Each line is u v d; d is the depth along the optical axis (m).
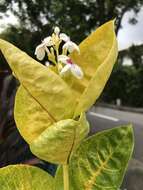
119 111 4.69
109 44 0.23
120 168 0.24
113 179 0.24
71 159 0.24
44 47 0.22
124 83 5.05
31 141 0.22
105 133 0.24
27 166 0.23
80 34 1.76
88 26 1.81
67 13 1.67
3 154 0.63
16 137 0.64
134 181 1.35
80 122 0.20
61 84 0.21
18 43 1.44
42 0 1.59
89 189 0.24
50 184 0.24
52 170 0.61
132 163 1.53
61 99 0.21
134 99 5.29
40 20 1.59
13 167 0.23
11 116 0.64
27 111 0.22
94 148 0.24
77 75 0.21
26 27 1.55
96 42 0.23
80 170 0.24
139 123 3.50
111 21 0.23
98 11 1.88
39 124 0.22
